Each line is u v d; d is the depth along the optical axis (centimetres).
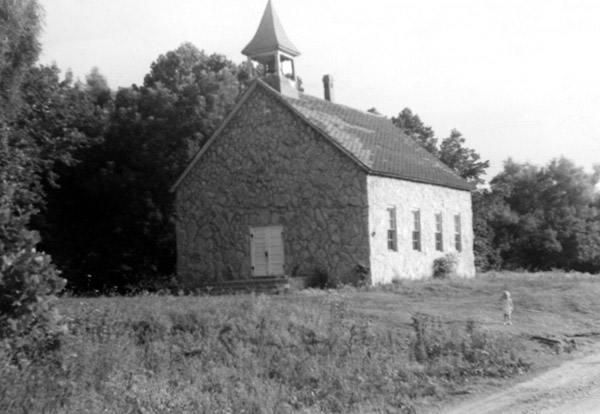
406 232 3288
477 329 1877
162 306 1989
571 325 2208
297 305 2142
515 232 5747
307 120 3172
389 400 1355
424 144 5553
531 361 1661
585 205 6181
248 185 3331
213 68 5553
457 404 1313
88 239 4125
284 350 1698
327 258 3095
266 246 3269
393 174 3180
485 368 1591
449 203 3719
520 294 2747
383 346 1769
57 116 3562
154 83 4912
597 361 1673
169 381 1448
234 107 3356
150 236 4106
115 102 4569
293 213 3200
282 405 1309
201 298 2267
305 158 3189
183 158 4147
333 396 1370
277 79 3434
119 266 4038
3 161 2600
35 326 1377
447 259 3519
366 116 4038
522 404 1280
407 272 3250
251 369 1561
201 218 3447
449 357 1675
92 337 1628
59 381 1298
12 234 1357
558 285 3053
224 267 3366
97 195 4028
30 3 2436
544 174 6162
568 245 5919
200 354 1645
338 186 3094
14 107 2622
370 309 2341
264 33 3472
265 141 3303
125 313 1889
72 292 3381
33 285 1313
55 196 4116
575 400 1285
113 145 4100
